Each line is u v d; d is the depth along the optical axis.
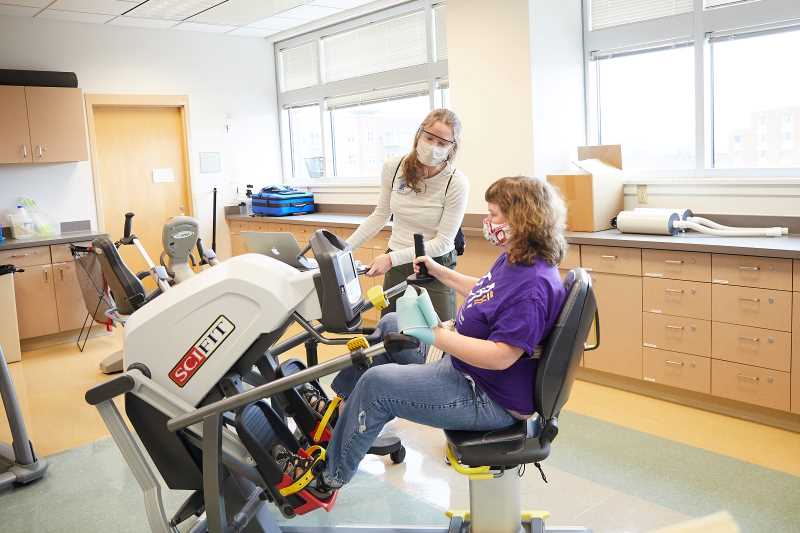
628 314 3.60
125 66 6.36
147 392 1.92
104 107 6.38
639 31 4.27
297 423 2.21
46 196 5.98
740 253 3.10
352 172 6.72
